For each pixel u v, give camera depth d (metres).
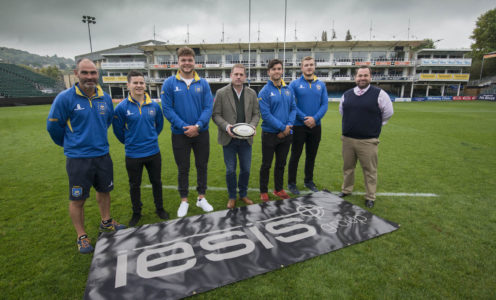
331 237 2.43
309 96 3.42
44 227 2.70
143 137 2.66
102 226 2.63
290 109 3.31
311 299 1.75
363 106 3.05
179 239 2.38
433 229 2.61
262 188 3.38
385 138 7.61
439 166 4.81
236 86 3.04
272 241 2.36
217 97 3.09
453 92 38.09
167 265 2.04
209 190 3.76
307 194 3.56
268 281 1.90
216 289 1.83
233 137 2.99
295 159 3.59
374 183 3.16
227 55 37.12
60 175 4.39
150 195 3.59
